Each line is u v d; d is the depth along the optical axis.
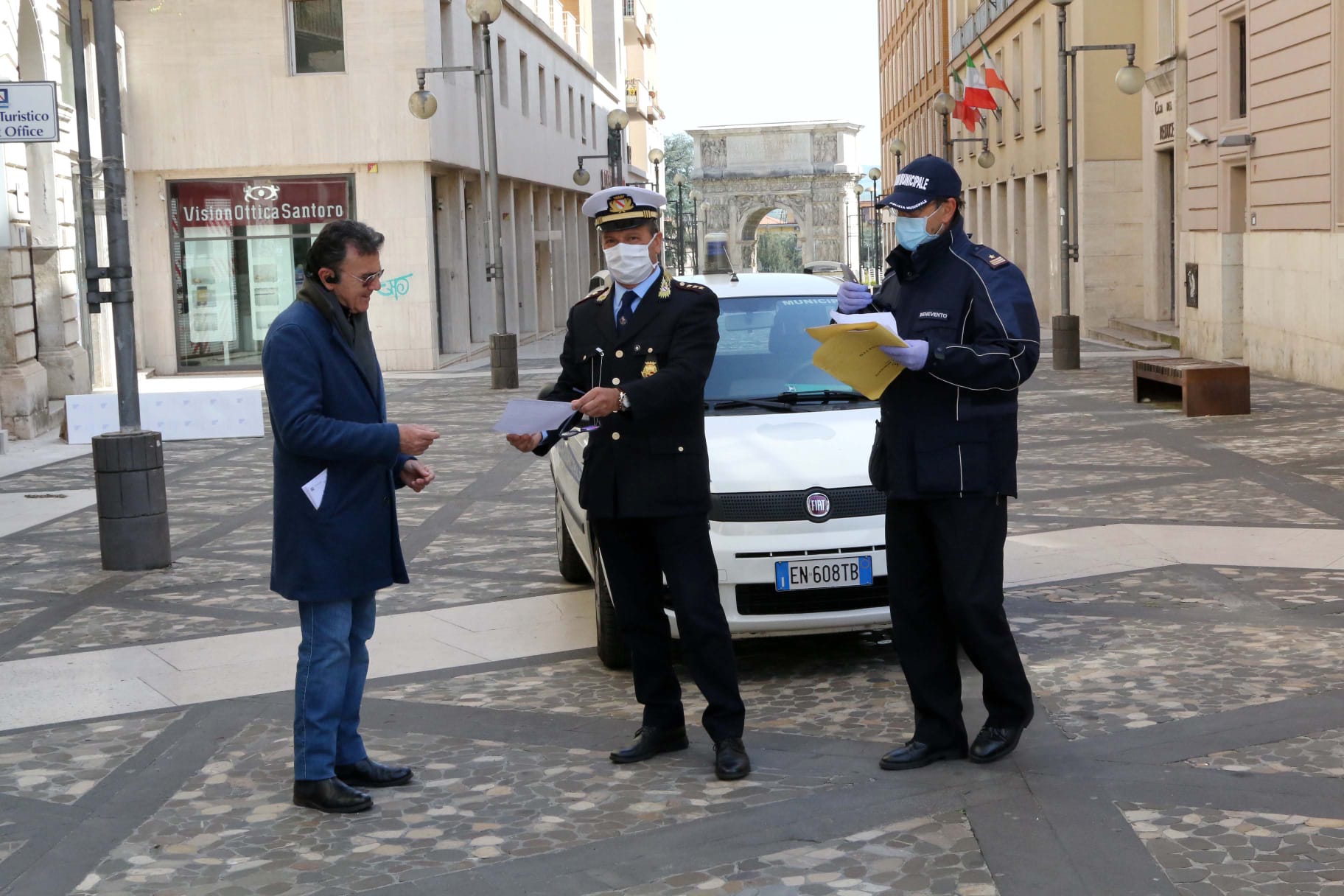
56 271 20.31
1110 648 6.78
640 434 5.22
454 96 30.11
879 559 6.42
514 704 6.34
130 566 9.70
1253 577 8.16
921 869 4.32
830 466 6.54
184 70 27.80
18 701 6.65
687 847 4.58
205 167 27.95
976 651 5.12
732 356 7.59
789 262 112.50
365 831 4.87
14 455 16.62
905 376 5.06
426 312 28.28
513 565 9.54
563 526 8.66
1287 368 20.56
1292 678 6.12
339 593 5.01
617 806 5.00
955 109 39.88
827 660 6.90
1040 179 37.31
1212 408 15.95
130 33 27.67
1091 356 26.20
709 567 5.28
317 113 27.83
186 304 28.47
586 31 53.56
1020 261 40.12
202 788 5.39
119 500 9.68
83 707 6.53
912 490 5.04
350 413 5.03
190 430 17.58
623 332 5.23
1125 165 31.39
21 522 11.91
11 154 18.30
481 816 4.96
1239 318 23.28
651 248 5.22
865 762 5.32
